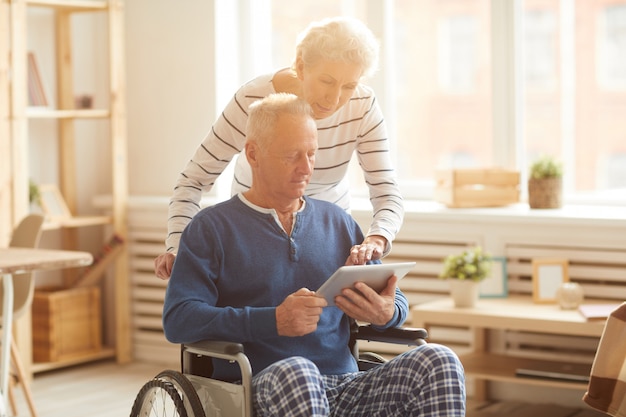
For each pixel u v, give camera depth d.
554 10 5.09
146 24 5.52
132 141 5.62
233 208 2.57
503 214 4.40
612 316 2.88
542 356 4.42
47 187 5.25
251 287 2.52
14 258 3.61
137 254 5.43
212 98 5.35
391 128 5.13
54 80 5.48
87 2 5.18
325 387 2.54
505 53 4.82
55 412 4.42
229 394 2.42
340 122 2.83
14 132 4.84
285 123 2.47
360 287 2.44
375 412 2.51
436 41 5.73
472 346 4.56
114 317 5.59
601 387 2.88
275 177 2.50
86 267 5.34
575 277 4.29
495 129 4.88
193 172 2.88
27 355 4.92
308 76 2.59
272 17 5.46
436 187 4.77
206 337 2.42
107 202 5.49
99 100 5.72
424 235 4.61
